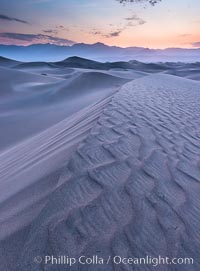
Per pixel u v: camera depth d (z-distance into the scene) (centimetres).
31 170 312
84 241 172
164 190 244
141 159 306
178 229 192
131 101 721
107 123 447
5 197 255
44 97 2723
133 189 237
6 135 1291
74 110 1680
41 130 1309
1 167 459
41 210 205
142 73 7738
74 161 283
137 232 183
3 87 3356
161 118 555
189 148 383
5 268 158
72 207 205
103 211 203
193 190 253
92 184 239
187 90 1345
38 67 11269
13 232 186
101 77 3462
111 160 293
